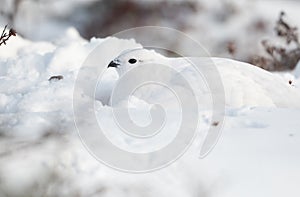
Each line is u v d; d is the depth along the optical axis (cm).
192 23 3591
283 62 2261
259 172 782
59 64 1364
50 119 926
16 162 806
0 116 945
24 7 3095
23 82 1208
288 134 901
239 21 3516
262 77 1235
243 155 822
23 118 928
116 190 773
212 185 768
